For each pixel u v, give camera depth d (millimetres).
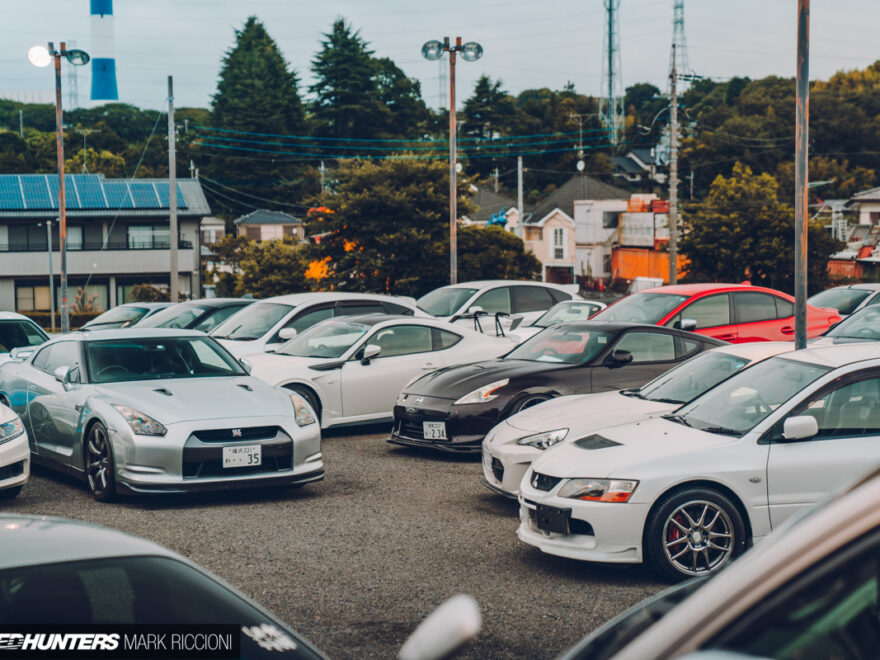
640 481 5664
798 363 6363
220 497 8094
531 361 10125
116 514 7445
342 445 10836
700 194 90688
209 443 7504
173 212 35250
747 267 50531
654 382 8102
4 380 9969
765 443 5836
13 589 2512
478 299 17109
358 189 41750
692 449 5824
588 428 7133
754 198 51000
